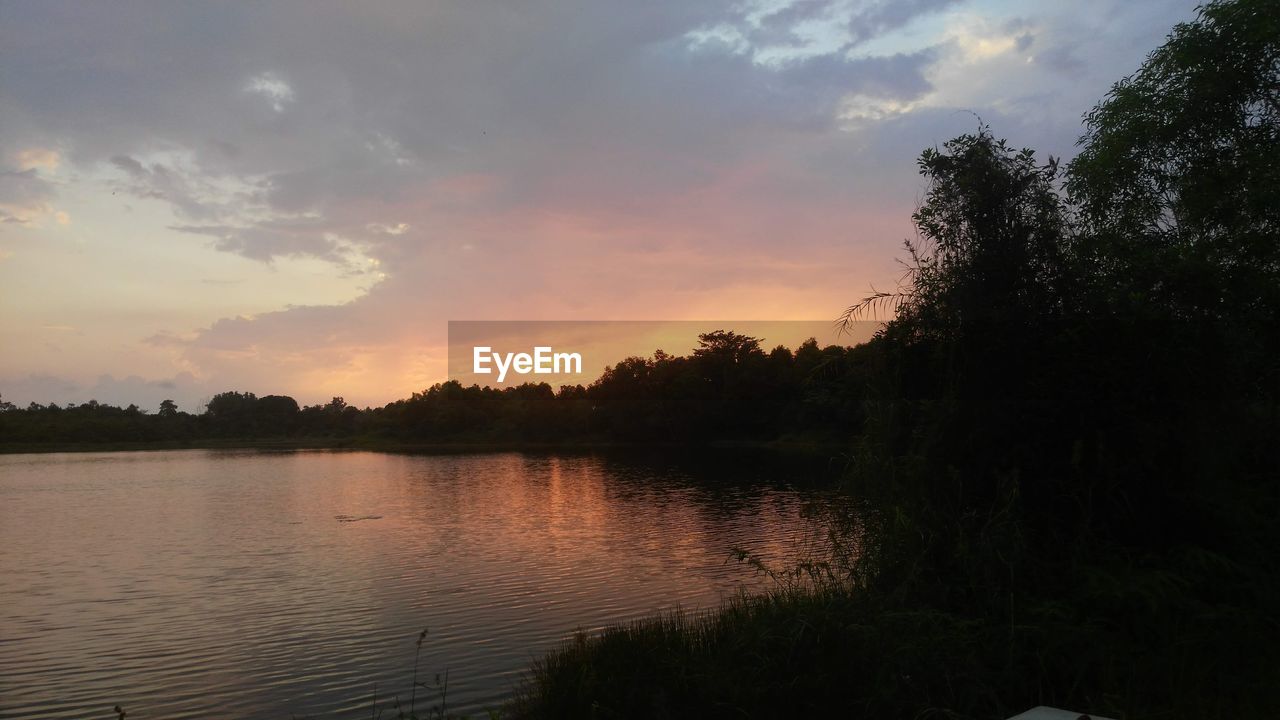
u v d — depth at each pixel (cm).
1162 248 1049
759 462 6581
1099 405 779
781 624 716
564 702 740
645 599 1677
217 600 1889
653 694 680
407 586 1973
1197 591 725
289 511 4088
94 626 1645
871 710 614
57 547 2898
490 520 3409
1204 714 576
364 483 6025
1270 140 1096
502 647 1340
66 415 17075
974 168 870
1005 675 639
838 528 880
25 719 1098
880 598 754
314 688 1173
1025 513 777
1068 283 843
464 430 14725
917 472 821
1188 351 784
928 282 882
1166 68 1126
